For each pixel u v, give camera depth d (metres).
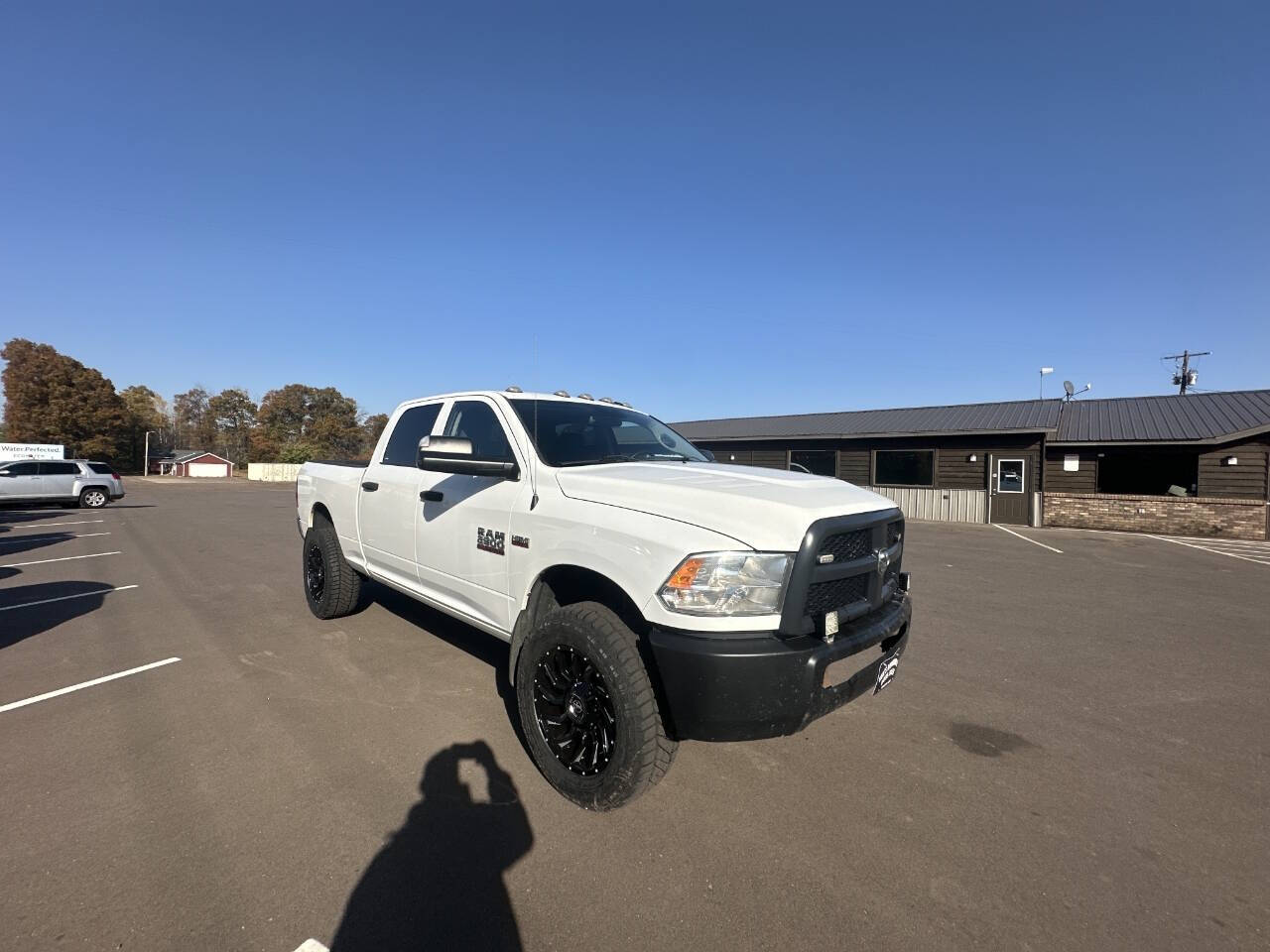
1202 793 3.13
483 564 3.63
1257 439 16.55
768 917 2.25
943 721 3.95
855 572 2.85
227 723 3.71
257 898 2.28
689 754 3.46
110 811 2.80
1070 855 2.63
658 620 2.61
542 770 3.05
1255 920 2.27
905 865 2.55
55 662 4.72
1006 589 8.30
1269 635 6.05
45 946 2.04
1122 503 17.19
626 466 3.51
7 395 62.62
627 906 2.29
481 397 4.13
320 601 5.77
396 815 2.81
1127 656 5.32
